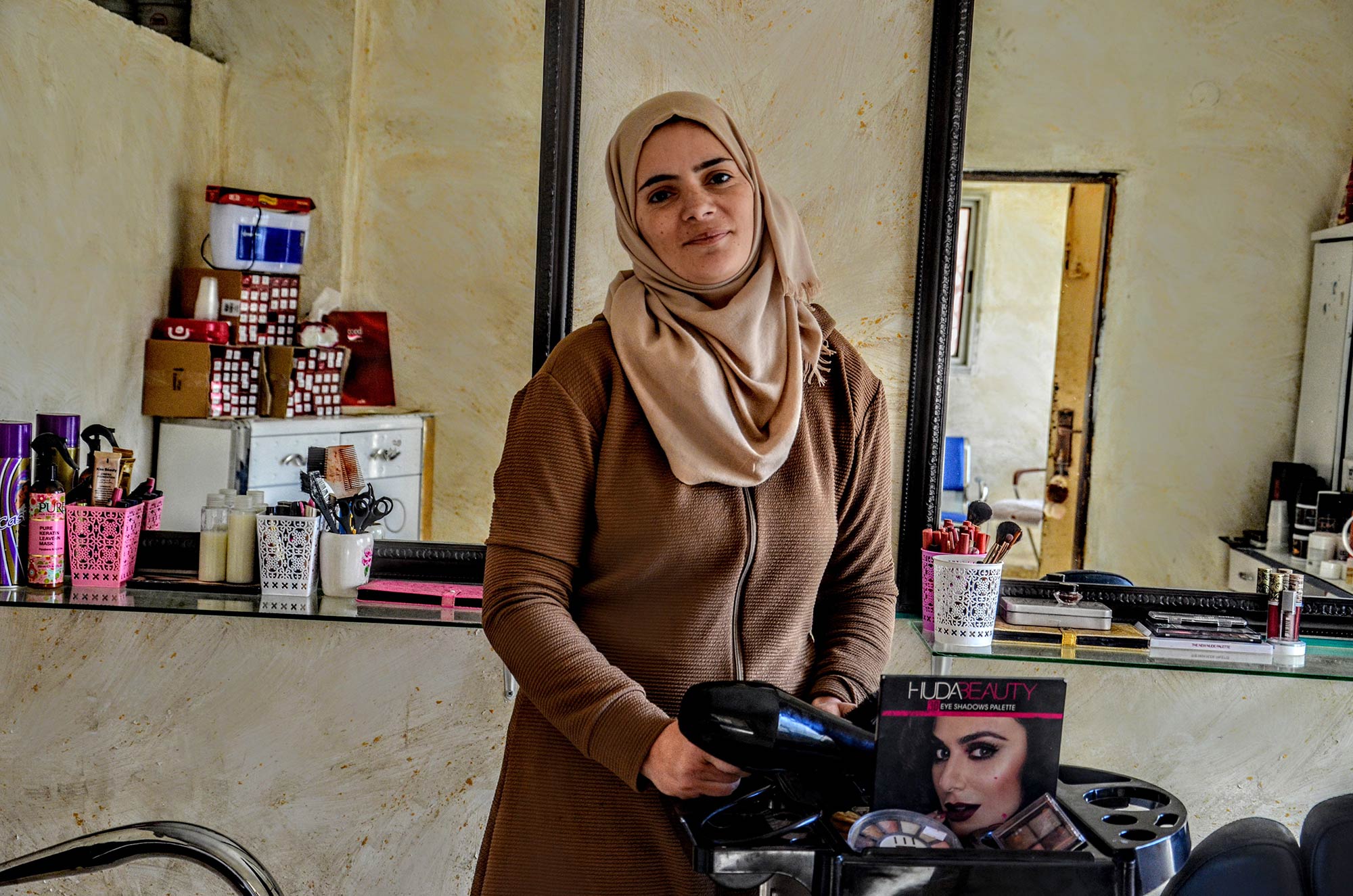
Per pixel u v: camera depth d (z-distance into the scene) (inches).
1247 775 79.7
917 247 75.9
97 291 77.8
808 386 53.5
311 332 77.7
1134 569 78.0
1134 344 77.0
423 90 75.8
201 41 76.5
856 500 54.7
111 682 79.2
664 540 48.4
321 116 76.4
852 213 75.9
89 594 71.9
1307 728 79.0
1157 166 76.2
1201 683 79.3
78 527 73.4
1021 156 75.6
